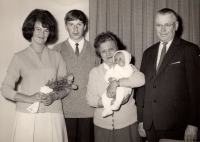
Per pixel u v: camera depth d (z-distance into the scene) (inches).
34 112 68.4
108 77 72.7
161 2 116.6
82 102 83.4
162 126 69.1
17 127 69.7
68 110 83.2
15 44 108.7
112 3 111.4
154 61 74.3
